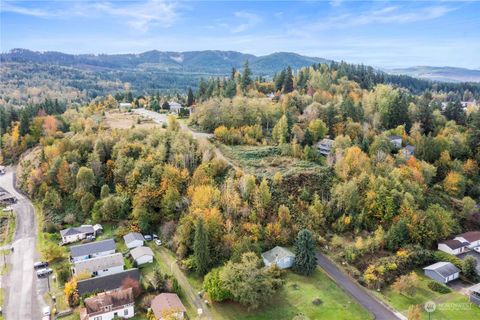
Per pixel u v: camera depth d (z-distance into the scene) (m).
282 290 66.06
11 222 92.44
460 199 97.62
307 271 70.06
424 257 76.19
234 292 60.84
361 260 74.38
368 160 93.38
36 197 103.00
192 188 84.62
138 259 73.75
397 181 87.12
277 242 77.31
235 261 68.69
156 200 87.12
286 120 111.69
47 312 60.75
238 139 112.44
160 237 82.88
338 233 82.06
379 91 143.00
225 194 81.88
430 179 98.44
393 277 70.31
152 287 65.50
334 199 85.19
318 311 60.81
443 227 82.44
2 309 62.50
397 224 79.19
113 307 59.28
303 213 82.94
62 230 85.75
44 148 114.62
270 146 108.94
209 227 74.50
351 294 65.56
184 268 71.88
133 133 109.75
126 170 95.06
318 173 92.69
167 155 97.75
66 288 64.38
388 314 60.53
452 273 71.25
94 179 95.38
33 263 75.75
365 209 84.31
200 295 65.31
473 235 83.50
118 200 89.19
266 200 81.94
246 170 93.69
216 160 92.62
